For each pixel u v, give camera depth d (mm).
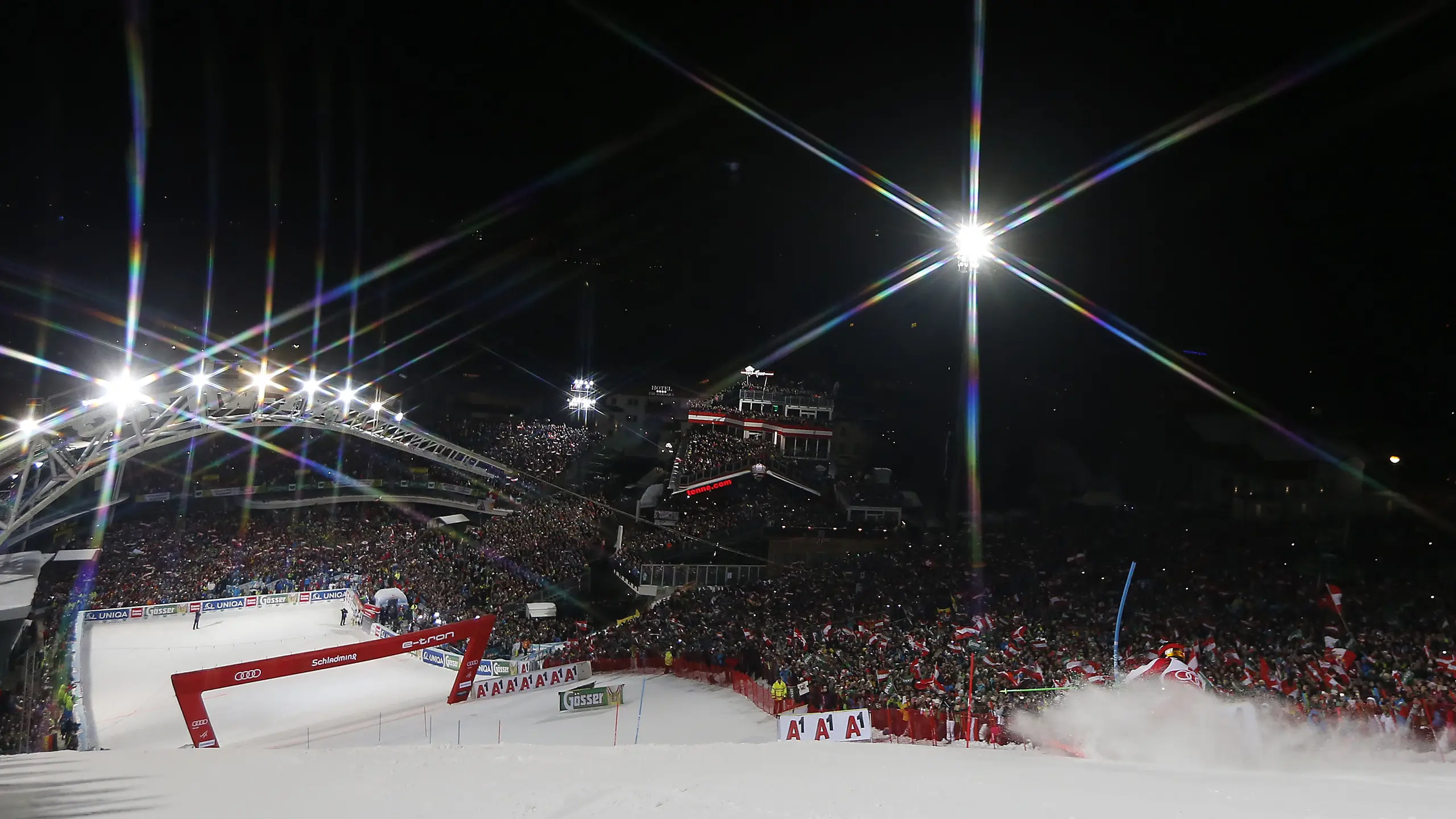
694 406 78062
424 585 44906
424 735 25203
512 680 31141
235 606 43250
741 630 31641
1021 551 36031
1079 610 26812
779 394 75000
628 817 7359
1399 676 18609
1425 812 6395
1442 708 15711
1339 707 16672
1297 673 18844
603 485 74312
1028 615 27641
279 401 32594
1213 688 18734
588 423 91875
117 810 9039
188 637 38438
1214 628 22703
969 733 17938
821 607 32344
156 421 25312
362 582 45188
